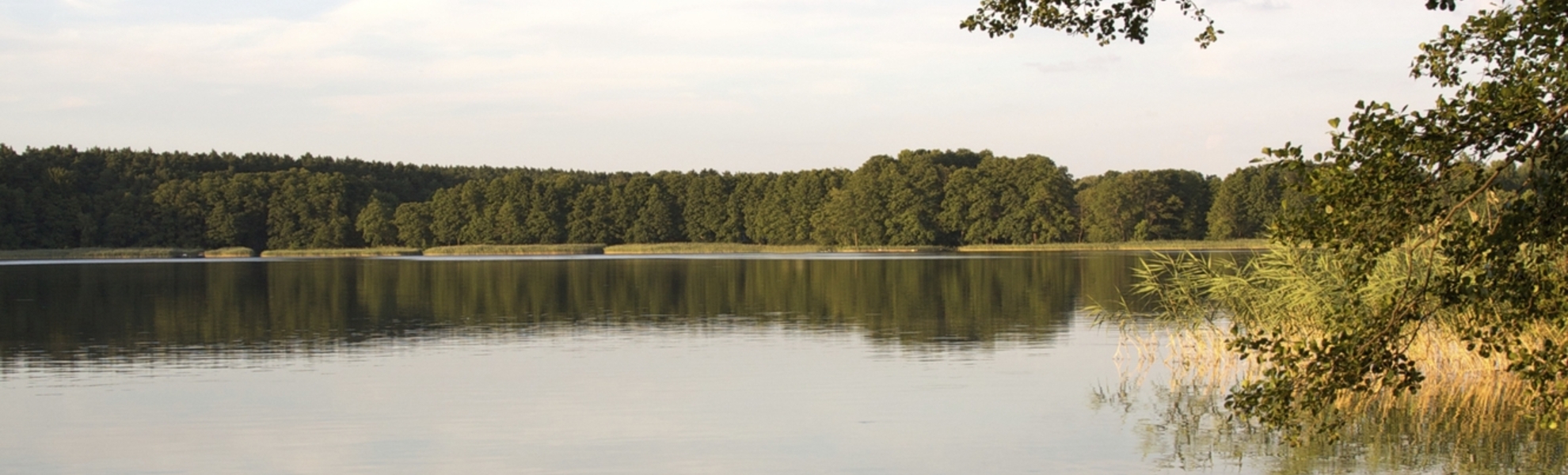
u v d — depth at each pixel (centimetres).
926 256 9225
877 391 1748
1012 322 2820
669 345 2366
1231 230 11044
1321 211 654
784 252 11819
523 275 5816
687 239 13688
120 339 2544
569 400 1691
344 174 13962
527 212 13538
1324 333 739
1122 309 3247
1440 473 1207
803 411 1594
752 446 1384
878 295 3909
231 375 1944
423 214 13438
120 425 1509
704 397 1711
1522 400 1530
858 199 12356
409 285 4828
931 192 12356
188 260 9962
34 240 12225
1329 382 720
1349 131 625
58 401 1684
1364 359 706
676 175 13888
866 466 1284
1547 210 644
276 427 1499
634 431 1470
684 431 1465
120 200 13000
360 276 5819
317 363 2100
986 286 4456
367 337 2566
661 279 5169
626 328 2750
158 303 3722
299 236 13175
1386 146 614
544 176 17975
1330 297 1691
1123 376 1869
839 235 12425
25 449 1375
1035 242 11919
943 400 1670
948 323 2812
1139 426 1466
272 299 3912
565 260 8981
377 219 13112
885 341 2409
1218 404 1605
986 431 1454
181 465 1301
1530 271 700
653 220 13412
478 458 1326
